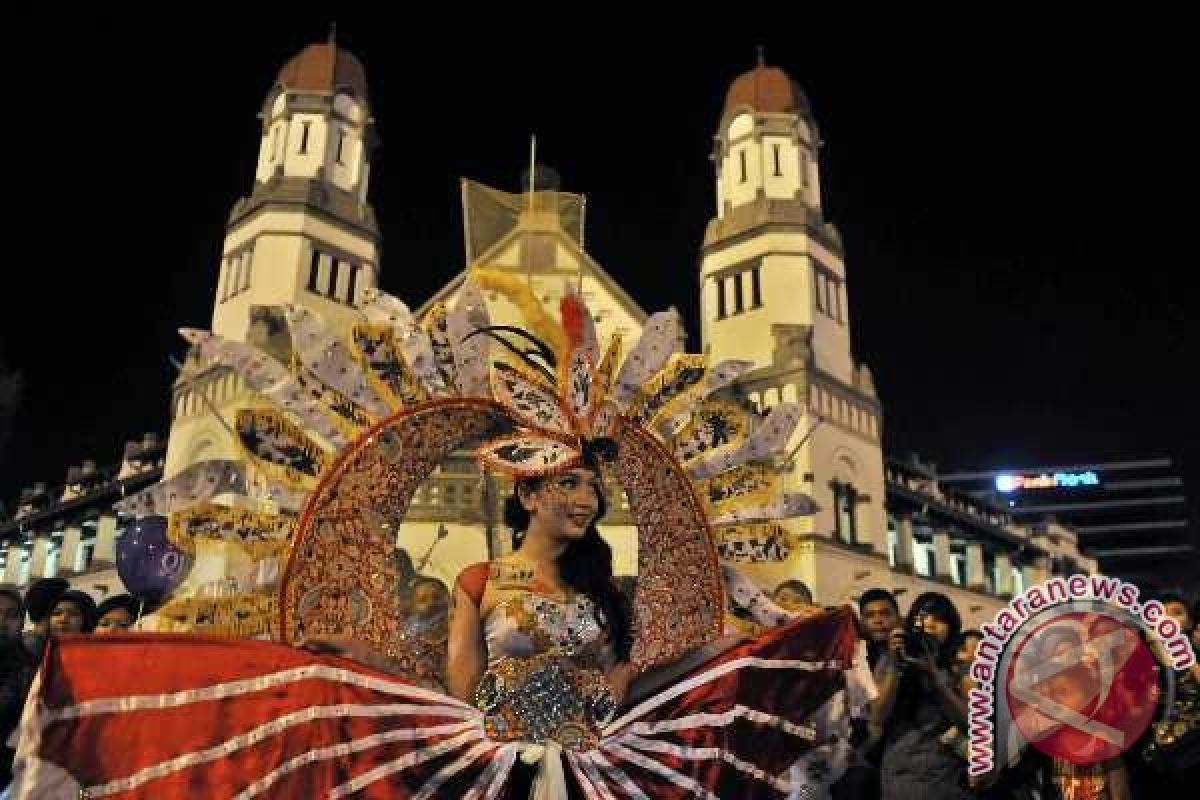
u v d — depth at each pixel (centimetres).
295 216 3077
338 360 326
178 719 277
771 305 3206
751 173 3481
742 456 376
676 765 324
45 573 3612
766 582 396
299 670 290
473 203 2889
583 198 2995
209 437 2427
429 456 333
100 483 3631
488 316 353
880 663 520
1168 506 6462
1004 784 506
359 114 3391
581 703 307
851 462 3114
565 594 323
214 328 3059
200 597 299
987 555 4184
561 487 327
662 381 374
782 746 343
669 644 345
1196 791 494
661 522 357
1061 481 6619
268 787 279
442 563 1994
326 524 309
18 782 256
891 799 499
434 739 292
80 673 270
